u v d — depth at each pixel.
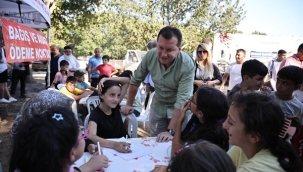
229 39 13.38
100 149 1.75
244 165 1.16
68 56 7.38
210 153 0.81
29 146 0.94
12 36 3.32
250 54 13.34
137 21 15.60
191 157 0.80
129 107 2.79
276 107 1.14
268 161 1.11
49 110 1.07
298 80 2.15
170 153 1.81
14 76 7.54
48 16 5.91
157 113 2.77
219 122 1.62
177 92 2.52
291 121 1.33
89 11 11.45
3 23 3.15
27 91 9.18
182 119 1.82
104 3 11.87
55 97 1.86
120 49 31.80
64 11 11.31
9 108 6.29
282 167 1.10
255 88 2.30
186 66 2.35
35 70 17.30
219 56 13.54
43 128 0.96
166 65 2.43
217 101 1.58
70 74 7.07
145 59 2.64
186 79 2.36
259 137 1.13
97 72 7.33
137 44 16.39
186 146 0.90
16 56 3.38
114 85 2.30
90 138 2.00
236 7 15.80
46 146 0.94
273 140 1.14
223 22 15.59
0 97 6.83
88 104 4.19
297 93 2.83
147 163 1.70
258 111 1.11
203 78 4.32
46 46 5.16
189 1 15.32
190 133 1.73
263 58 13.35
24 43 3.77
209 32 15.59
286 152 1.13
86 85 5.80
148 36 15.34
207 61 4.32
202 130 1.62
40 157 0.94
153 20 15.48
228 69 5.46
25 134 0.96
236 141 1.21
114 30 16.80
